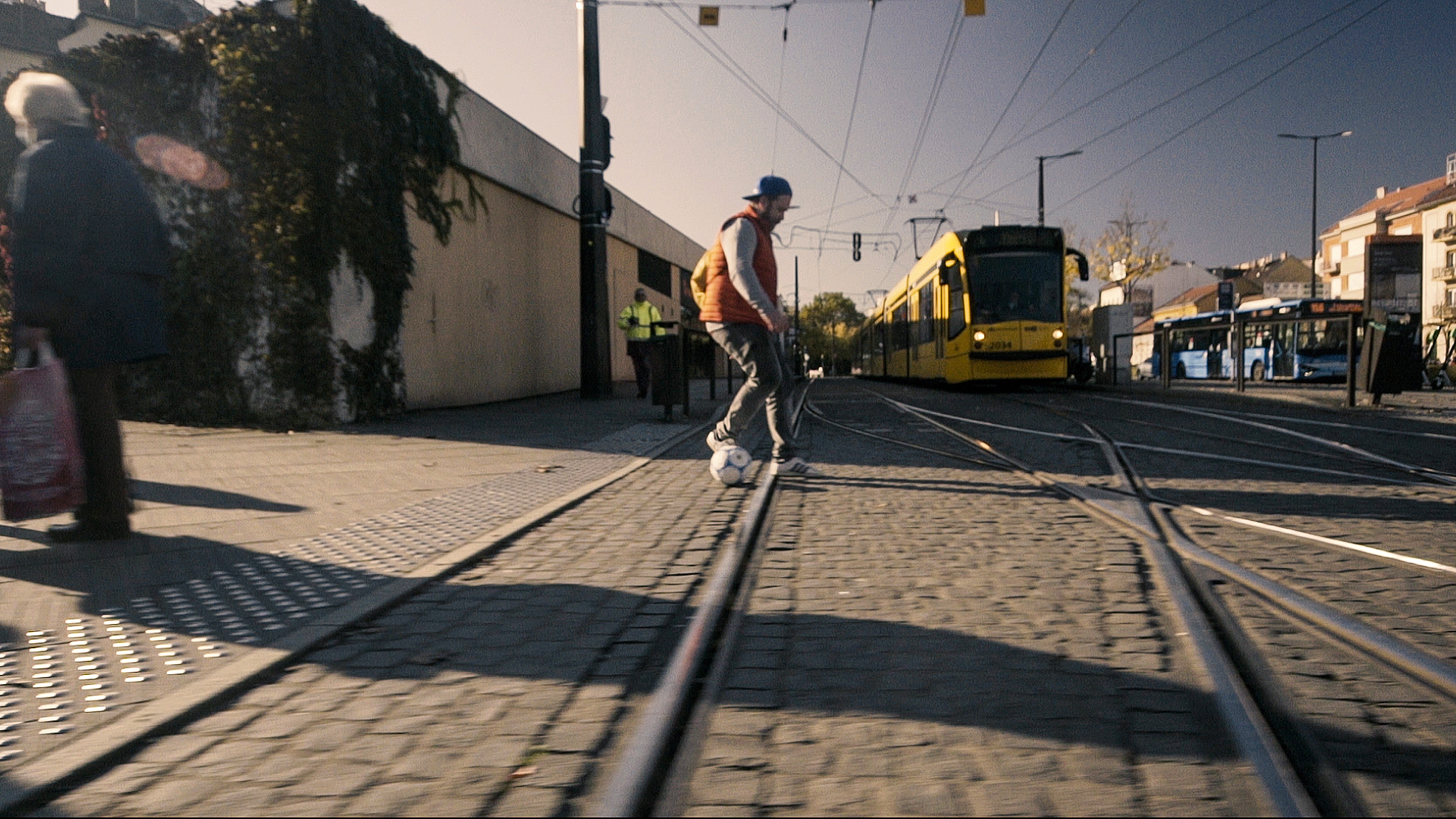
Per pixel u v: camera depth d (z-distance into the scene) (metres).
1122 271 56.22
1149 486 5.39
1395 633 2.65
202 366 9.44
